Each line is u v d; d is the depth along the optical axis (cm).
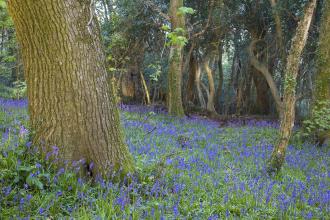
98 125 554
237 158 937
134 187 557
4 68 1599
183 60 2277
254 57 1952
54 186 505
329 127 1194
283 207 568
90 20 525
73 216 448
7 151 550
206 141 1170
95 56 554
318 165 953
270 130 1509
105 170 557
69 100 540
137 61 2192
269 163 809
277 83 2358
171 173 679
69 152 544
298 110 2159
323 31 1316
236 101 2561
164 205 523
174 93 1703
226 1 2112
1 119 946
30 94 557
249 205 570
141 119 1405
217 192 623
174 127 1352
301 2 1814
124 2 1984
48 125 548
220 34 2192
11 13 526
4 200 455
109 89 577
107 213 466
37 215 435
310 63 2003
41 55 532
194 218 497
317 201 632
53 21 517
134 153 824
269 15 2084
